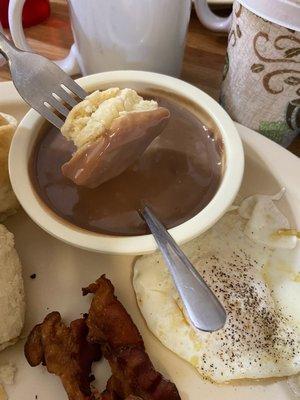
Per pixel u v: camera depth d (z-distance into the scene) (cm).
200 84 25
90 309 18
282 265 20
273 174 21
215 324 15
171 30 21
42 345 17
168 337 18
